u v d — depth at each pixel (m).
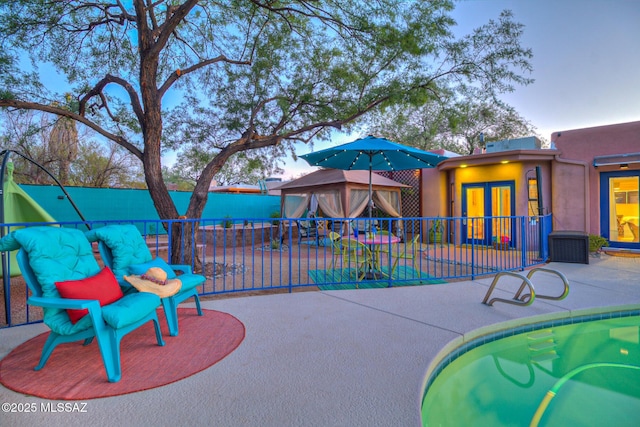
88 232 3.37
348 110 7.48
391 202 11.93
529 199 9.62
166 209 6.12
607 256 8.38
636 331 4.16
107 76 6.47
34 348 3.00
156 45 5.64
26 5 5.89
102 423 1.94
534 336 3.82
